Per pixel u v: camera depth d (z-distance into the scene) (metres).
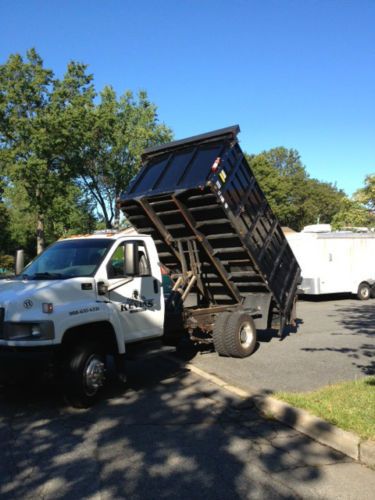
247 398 6.68
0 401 6.75
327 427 5.24
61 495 4.13
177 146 9.36
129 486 4.29
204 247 9.23
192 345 10.21
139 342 7.46
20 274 7.38
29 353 5.91
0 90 34.88
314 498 4.07
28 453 5.00
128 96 51.06
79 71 38.09
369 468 4.63
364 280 19.59
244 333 9.40
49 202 35.56
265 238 9.87
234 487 4.27
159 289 7.83
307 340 11.01
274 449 5.07
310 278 18.41
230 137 8.74
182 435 5.48
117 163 49.00
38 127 33.59
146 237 7.80
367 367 8.29
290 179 84.19
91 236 7.76
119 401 6.75
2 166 35.47
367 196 43.84
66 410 6.36
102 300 6.80
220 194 8.35
